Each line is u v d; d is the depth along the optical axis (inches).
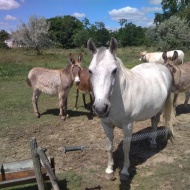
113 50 124.1
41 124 260.5
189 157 185.9
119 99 137.7
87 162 183.2
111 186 155.9
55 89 272.4
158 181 159.2
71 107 321.1
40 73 275.9
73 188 155.2
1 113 298.2
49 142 217.5
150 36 1312.7
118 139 215.8
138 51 1219.2
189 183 156.9
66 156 192.5
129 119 149.9
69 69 267.3
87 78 273.7
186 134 223.8
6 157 195.3
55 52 1327.5
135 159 184.7
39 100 351.9
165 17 1851.6
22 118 280.8
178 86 253.1
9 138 227.8
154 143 198.8
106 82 114.2
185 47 1073.5
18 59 880.3
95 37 1726.1
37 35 1368.1
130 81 144.9
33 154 120.5
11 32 1461.6
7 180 136.6
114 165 177.5
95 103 112.3
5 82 491.5
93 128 245.9
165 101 192.9
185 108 297.3
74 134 232.7
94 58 120.2
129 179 161.5
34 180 139.8
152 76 173.9
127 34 2154.3
